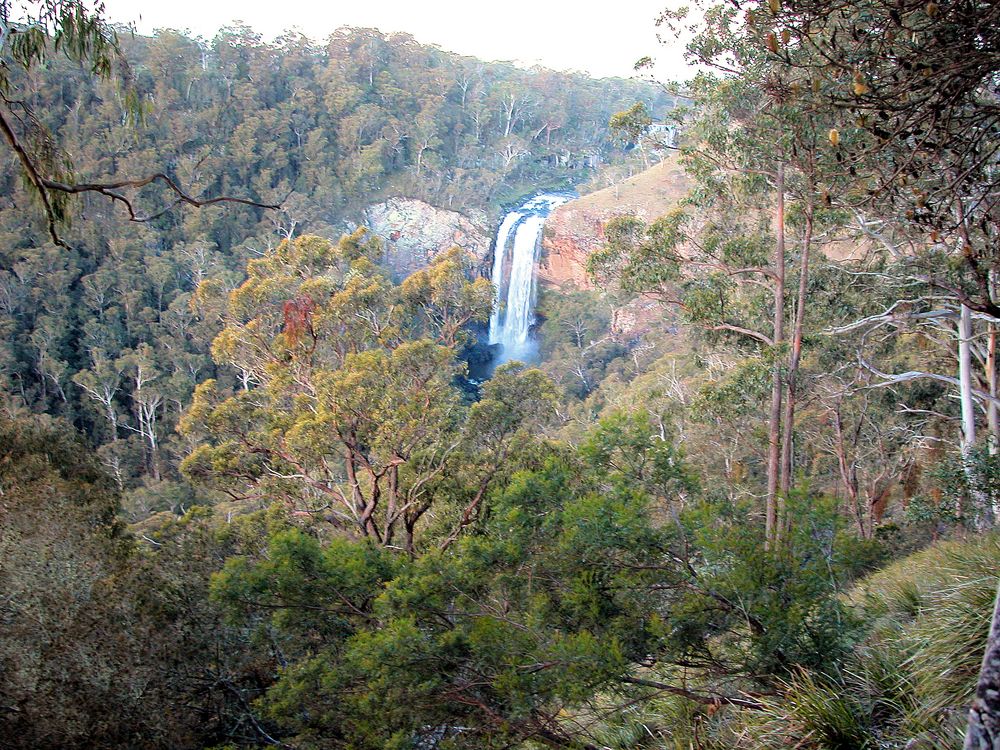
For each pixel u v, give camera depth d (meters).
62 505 7.94
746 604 4.57
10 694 6.01
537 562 5.84
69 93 52.53
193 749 6.82
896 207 5.94
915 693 3.95
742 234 15.88
